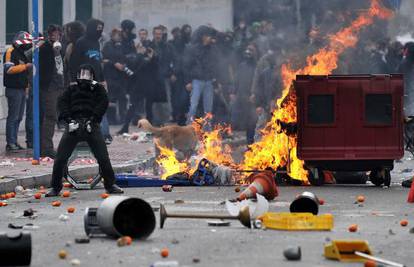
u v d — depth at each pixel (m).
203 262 20.52
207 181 36.81
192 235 23.94
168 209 29.20
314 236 23.97
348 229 25.19
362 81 37.16
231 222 26.17
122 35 62.12
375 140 37.12
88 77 34.22
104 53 61.88
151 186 36.53
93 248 22.11
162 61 64.06
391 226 25.94
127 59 61.75
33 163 41.91
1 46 57.53
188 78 60.72
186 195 33.38
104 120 54.06
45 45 45.03
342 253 20.92
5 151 47.34
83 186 35.78
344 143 37.09
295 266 20.17
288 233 24.38
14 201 32.12
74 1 68.94
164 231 24.56
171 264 19.77
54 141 52.81
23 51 46.66
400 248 22.53
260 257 21.08
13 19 61.66
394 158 37.12
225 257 21.06
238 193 33.91
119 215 23.36
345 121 37.12
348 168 37.31
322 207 30.12
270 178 31.50
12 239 20.25
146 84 61.84
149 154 48.34
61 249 22.05
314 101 37.09
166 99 62.75
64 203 31.45
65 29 53.69
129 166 43.47
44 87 45.03
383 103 37.19
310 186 37.09
